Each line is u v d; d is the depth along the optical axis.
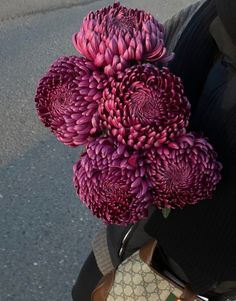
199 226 0.64
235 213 0.62
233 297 0.73
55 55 2.15
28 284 1.35
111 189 0.57
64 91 0.58
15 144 1.74
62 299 1.33
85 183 0.58
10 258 1.39
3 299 1.32
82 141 0.59
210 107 0.62
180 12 0.69
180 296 0.72
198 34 0.65
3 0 2.41
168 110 0.56
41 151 1.71
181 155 0.57
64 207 1.54
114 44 0.57
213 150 0.60
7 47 2.16
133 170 0.57
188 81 0.66
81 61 0.59
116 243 0.80
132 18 0.59
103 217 0.61
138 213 0.60
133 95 0.55
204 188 0.59
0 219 1.49
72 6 2.44
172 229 0.66
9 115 1.85
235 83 0.61
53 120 0.59
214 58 0.65
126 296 0.74
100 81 0.57
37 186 1.59
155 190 0.59
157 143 0.56
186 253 0.66
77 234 1.47
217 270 0.65
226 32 0.60
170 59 0.60
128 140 0.56
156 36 0.58
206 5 0.66
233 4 0.56
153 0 2.60
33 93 1.96
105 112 0.56
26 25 2.29
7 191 1.57
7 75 2.03
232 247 0.63
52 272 1.38
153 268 0.73
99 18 0.59
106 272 0.83
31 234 1.46
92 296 0.77
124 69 0.58
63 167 1.67
